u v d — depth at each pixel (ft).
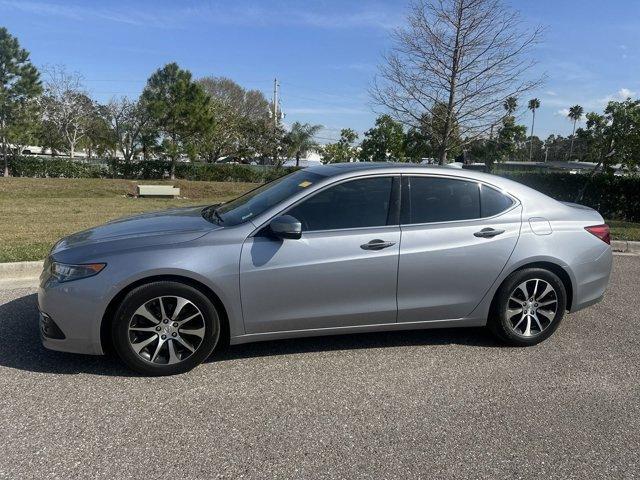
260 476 8.98
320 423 10.73
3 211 39.68
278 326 13.12
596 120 52.08
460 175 14.65
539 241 14.66
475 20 42.73
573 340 15.78
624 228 39.14
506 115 46.06
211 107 113.39
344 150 142.41
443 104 45.83
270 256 12.69
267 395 11.83
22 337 14.47
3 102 93.15
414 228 13.82
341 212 13.53
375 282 13.44
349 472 9.17
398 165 14.56
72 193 65.82
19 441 9.75
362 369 13.34
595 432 10.76
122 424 10.44
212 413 10.98
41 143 143.02
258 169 114.73
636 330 16.78
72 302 11.82
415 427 10.71
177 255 12.16
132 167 105.91
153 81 104.27
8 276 20.76
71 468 9.01
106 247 12.29
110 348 13.17
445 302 14.16
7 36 92.63
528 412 11.47
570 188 55.11
